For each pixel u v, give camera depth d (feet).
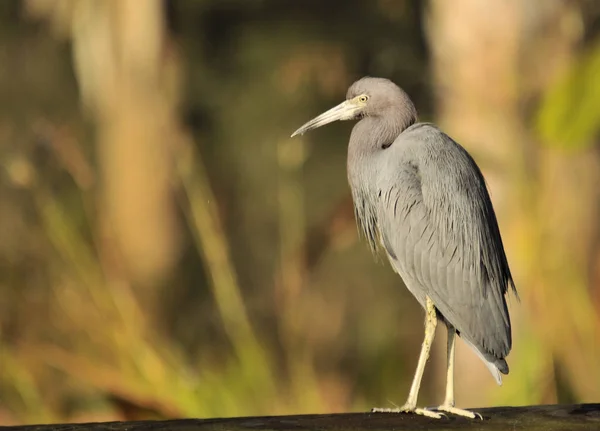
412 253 26.58
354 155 28.40
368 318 59.57
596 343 34.81
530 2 40.81
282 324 42.09
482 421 21.07
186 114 68.54
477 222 26.00
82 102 67.56
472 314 25.94
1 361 39.99
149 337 37.09
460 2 41.55
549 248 36.58
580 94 34.42
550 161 39.70
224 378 35.04
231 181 69.72
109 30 64.69
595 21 43.52
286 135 67.97
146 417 33.83
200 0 70.03
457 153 26.68
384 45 65.51
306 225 63.52
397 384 46.93
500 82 41.04
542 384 34.06
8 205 62.03
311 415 21.38
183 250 66.90
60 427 20.77
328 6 68.13
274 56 68.59
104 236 59.98
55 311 45.44
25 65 74.43
